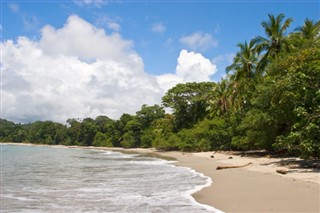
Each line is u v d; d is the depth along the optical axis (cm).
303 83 2011
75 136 14312
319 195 1201
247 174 1958
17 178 2136
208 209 1103
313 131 1861
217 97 5650
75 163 3653
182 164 3141
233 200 1219
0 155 5841
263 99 2831
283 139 2173
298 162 2444
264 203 1130
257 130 3362
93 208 1170
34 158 4834
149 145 8844
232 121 4447
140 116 9794
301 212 987
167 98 7062
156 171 2523
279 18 3975
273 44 4009
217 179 1844
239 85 4303
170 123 7350
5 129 18500
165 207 1154
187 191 1483
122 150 8744
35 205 1238
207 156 4078
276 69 2658
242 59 4572
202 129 5359
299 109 1912
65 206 1214
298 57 2231
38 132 16312
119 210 1129
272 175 1816
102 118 13612
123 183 1828
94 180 1984
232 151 4641
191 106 6994
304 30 3866
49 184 1822
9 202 1301
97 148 11144
